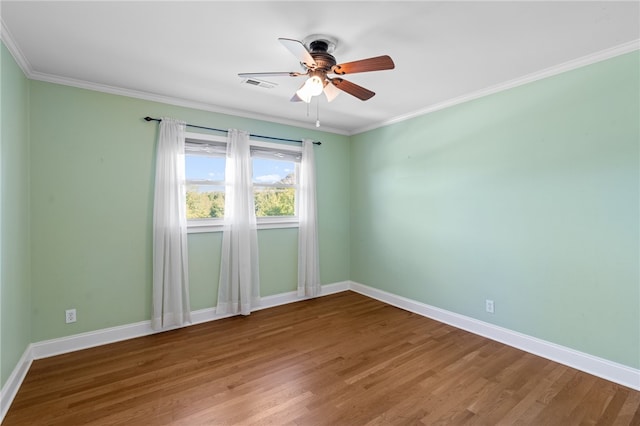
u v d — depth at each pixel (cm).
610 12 181
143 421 188
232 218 361
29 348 254
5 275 203
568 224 251
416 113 373
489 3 172
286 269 416
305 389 221
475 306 317
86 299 285
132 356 268
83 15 183
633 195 220
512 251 287
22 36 205
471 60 242
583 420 189
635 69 217
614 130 227
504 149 291
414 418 191
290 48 183
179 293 322
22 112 242
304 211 423
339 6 175
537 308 271
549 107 260
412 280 384
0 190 194
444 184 345
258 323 344
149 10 178
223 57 237
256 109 363
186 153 338
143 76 271
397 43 216
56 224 271
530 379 233
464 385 225
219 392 217
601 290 236
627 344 224
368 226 448
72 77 271
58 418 190
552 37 209
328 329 328
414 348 284
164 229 315
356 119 408
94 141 288
